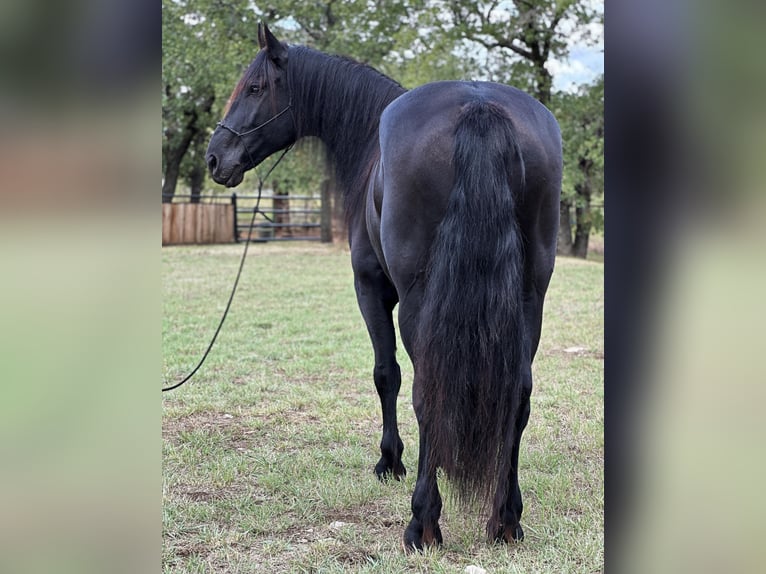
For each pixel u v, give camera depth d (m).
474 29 12.99
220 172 3.37
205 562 2.50
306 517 2.90
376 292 3.06
